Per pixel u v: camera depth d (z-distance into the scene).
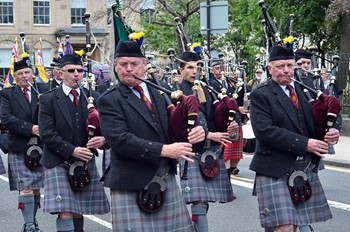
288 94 5.52
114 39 6.00
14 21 39.38
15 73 7.78
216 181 6.86
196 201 6.61
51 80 9.51
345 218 7.92
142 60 4.84
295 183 5.43
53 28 39.91
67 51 9.12
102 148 6.11
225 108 6.65
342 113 17.00
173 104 4.99
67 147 6.11
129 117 4.75
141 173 4.74
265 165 5.46
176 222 4.96
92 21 32.31
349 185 10.13
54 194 6.11
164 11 28.97
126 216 4.82
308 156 5.52
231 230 7.49
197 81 5.95
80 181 6.22
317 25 21.42
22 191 7.48
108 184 4.86
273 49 5.50
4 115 7.64
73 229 6.16
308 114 5.46
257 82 12.02
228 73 10.41
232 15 30.69
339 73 16.64
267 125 5.37
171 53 6.99
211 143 6.81
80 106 6.34
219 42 32.25
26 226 7.35
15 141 7.63
